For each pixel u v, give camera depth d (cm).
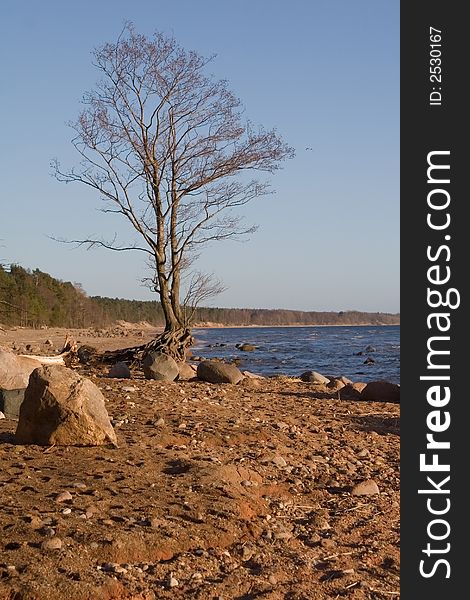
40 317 8644
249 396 1433
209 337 9694
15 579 479
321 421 1174
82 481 696
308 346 6281
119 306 14538
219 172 2467
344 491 794
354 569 582
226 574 540
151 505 640
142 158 2423
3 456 775
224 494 690
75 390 835
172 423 1014
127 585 495
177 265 2503
